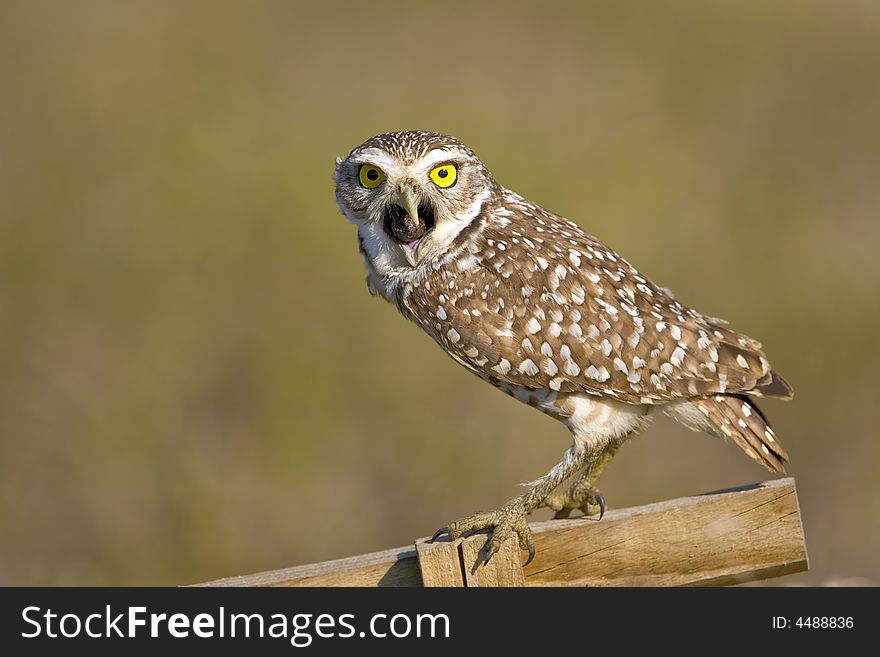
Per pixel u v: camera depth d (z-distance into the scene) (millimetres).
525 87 20422
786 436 16328
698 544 6871
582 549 6938
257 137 17469
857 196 19156
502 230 7871
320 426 14836
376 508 14695
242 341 15609
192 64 18781
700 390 7602
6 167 17031
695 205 18312
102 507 14523
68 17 18984
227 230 16219
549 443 14969
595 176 17875
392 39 21250
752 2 22031
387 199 7715
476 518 7078
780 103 20859
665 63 21297
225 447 14938
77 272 16172
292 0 21219
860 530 15344
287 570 7129
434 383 15281
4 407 15297
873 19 22078
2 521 14453
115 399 15211
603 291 7707
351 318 15633
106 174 17094
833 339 16719
